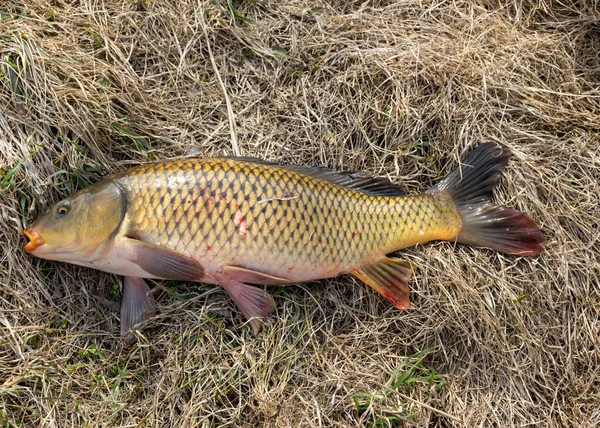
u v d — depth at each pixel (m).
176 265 0.72
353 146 0.82
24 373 0.73
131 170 0.73
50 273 0.76
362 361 0.78
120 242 0.72
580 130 0.83
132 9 0.81
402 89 0.81
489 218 0.79
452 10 0.85
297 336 0.77
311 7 0.84
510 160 0.81
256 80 0.83
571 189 0.81
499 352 0.78
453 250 0.79
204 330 0.77
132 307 0.76
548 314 0.79
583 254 0.80
